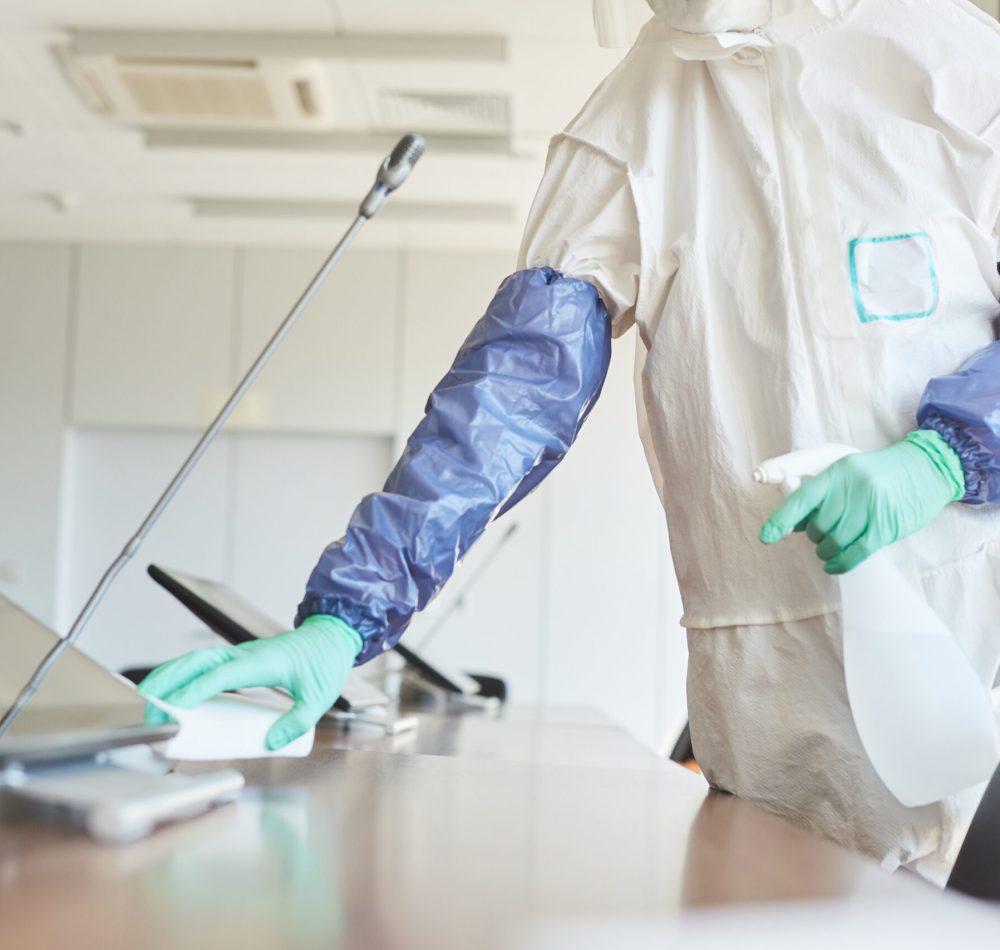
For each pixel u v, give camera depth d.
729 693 1.10
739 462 1.11
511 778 1.02
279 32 3.83
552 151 1.25
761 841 0.74
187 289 6.32
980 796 1.06
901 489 0.98
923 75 1.13
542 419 1.14
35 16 3.78
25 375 6.30
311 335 6.27
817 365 1.10
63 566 6.25
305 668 0.94
